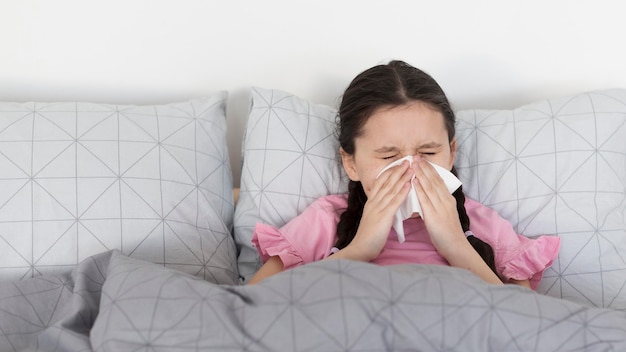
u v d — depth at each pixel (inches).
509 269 45.3
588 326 32.3
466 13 54.1
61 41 52.6
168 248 45.2
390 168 43.7
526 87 56.6
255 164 49.9
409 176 43.3
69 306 38.5
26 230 43.6
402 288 32.1
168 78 54.9
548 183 47.9
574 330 32.0
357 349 30.6
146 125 48.2
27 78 53.3
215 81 55.4
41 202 44.0
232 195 52.1
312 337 30.8
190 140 49.0
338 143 50.4
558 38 54.9
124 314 33.8
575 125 48.6
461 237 43.9
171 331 32.4
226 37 54.0
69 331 35.7
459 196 47.6
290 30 54.2
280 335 31.1
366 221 44.1
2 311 38.5
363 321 31.0
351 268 33.4
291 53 54.9
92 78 54.1
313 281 32.7
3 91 53.5
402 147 43.8
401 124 43.7
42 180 44.3
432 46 55.1
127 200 45.1
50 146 45.4
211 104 51.2
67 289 40.8
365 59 55.3
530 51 55.3
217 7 53.0
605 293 45.2
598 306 44.9
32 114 46.7
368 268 33.3
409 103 44.0
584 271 46.0
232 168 60.1
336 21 54.1
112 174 45.4
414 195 44.1
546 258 45.4
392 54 55.2
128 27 52.9
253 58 54.9
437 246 44.6
